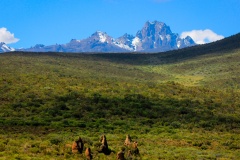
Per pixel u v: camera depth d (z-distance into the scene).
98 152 50.84
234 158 55.78
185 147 62.06
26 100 84.56
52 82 105.81
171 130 74.81
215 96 112.69
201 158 53.75
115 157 49.12
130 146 54.34
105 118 80.06
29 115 75.62
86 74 133.50
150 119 82.19
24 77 107.25
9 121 68.38
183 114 89.06
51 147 50.56
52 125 69.75
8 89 91.69
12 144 50.34
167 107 93.12
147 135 69.75
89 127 71.44
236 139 70.94
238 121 87.75
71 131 67.38
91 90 101.88
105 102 91.06
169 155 54.03
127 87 111.19
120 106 89.12
